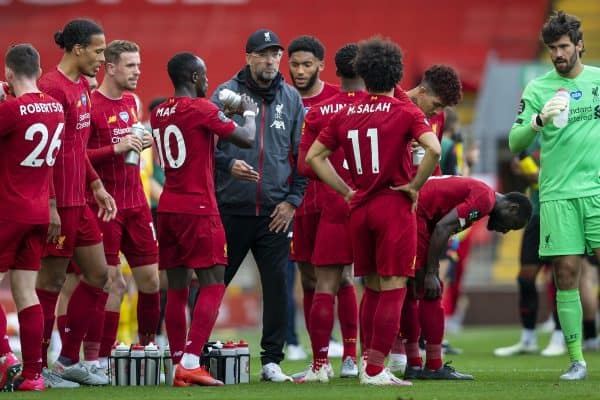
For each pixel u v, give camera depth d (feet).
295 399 73.87
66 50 90.27
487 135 253.65
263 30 95.71
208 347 90.74
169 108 88.28
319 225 91.25
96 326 95.04
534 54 338.34
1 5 364.38
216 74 332.60
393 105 82.48
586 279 142.51
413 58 323.37
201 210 87.30
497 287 214.69
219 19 355.56
